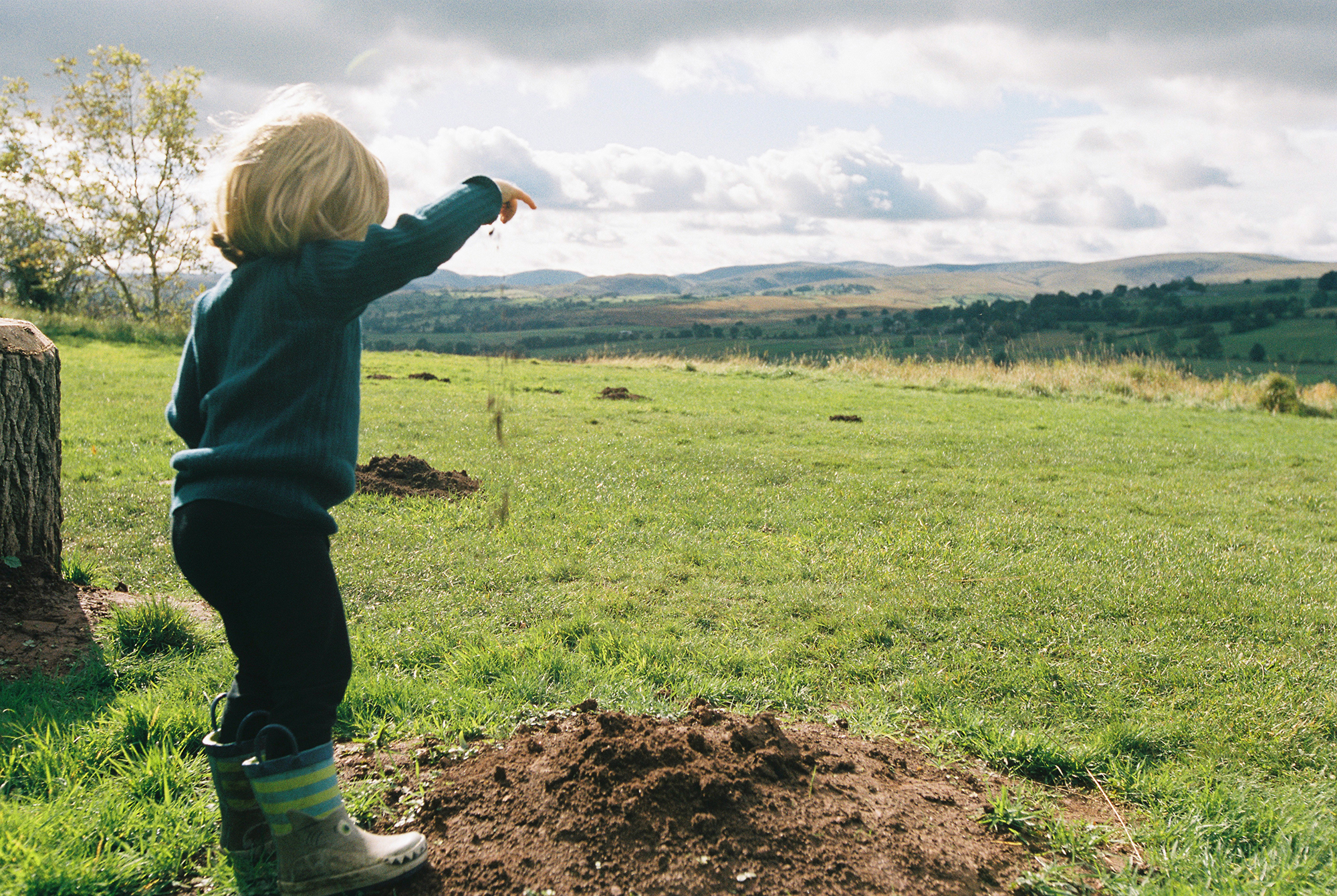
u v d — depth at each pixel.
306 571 1.91
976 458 11.45
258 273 1.96
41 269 30.16
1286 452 13.45
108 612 4.18
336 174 1.96
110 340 23.83
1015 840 2.57
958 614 5.10
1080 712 3.80
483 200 2.01
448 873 2.15
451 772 2.64
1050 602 5.30
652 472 9.19
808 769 2.69
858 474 9.85
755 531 6.93
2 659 3.55
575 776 2.46
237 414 1.89
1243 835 2.69
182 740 2.94
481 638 4.32
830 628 4.81
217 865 2.22
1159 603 5.34
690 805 2.34
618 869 2.16
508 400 15.73
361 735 3.03
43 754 2.70
